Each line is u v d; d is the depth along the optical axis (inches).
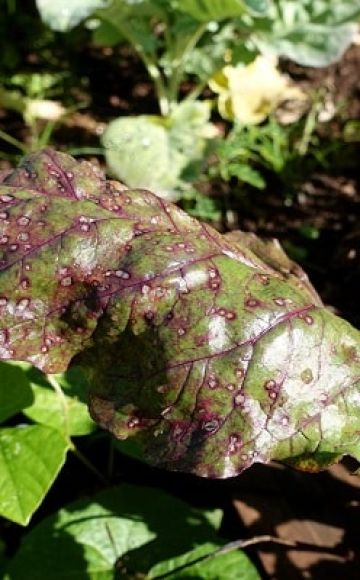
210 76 36.7
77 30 44.3
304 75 41.9
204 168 32.9
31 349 18.5
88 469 26.2
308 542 23.5
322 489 24.5
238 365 18.0
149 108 40.8
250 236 21.7
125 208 19.0
